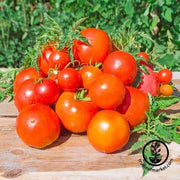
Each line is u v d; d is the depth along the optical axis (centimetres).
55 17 124
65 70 50
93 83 49
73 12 121
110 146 47
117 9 112
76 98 50
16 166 46
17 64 126
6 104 63
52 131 48
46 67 55
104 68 53
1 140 52
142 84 57
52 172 45
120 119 47
